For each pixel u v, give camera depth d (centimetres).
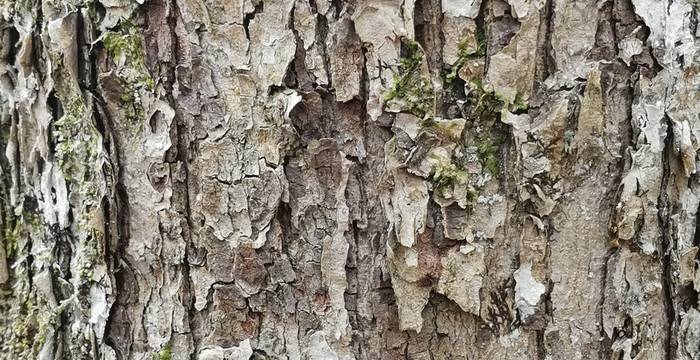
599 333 37
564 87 36
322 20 36
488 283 37
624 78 37
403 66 36
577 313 37
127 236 38
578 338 37
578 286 37
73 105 38
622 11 36
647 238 37
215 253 37
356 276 38
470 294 37
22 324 43
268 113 36
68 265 40
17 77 42
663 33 36
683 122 37
